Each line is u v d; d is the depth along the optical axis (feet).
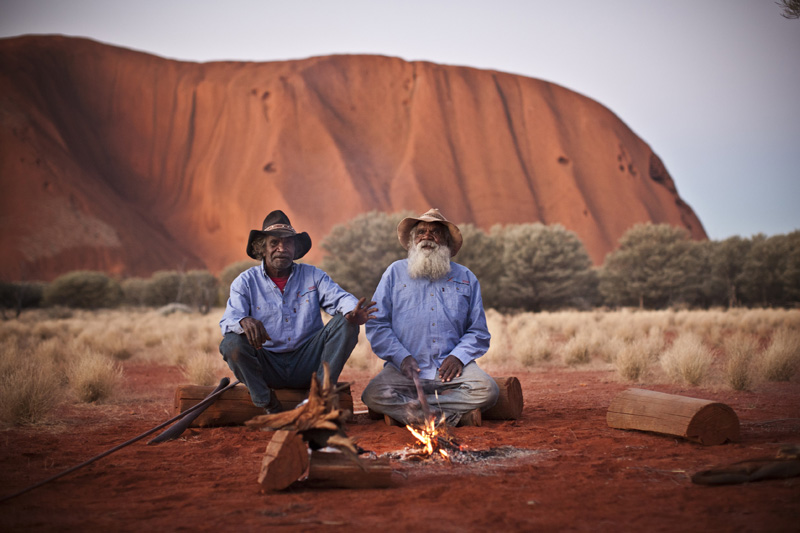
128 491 11.76
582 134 496.23
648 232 171.73
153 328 77.71
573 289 162.71
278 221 19.34
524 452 14.44
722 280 165.58
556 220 440.04
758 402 22.03
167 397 26.45
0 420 19.98
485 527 9.15
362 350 39.91
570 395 25.39
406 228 20.33
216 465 13.88
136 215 399.65
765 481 11.36
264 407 17.98
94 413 22.22
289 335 18.67
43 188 354.95
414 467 13.28
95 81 465.88
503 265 164.04
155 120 454.81
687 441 15.16
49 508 10.58
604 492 10.93
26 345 51.65
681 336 48.96
